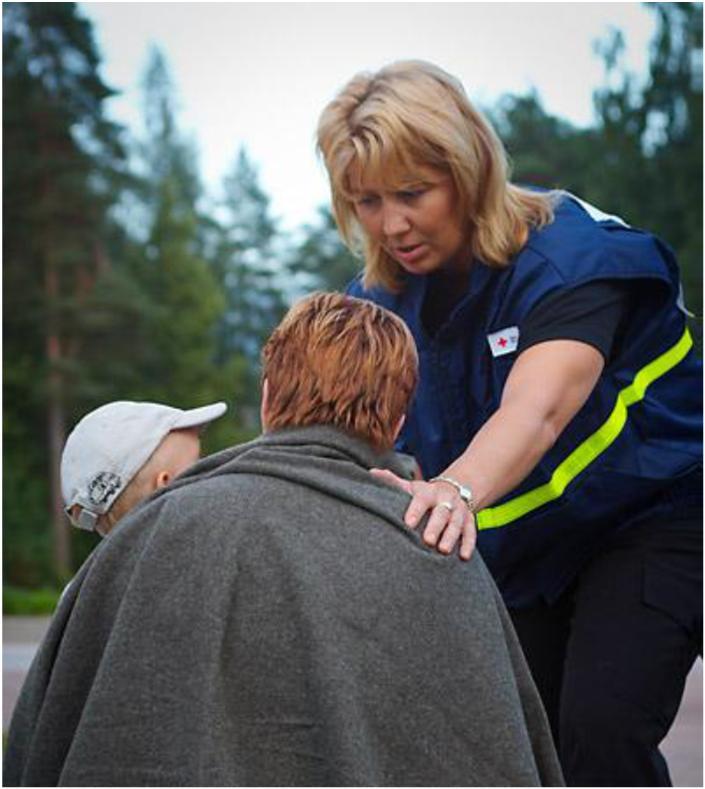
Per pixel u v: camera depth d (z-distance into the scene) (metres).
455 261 2.64
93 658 1.93
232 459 2.03
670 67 26.47
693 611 2.64
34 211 28.84
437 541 1.95
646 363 2.67
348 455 2.00
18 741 1.99
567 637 2.83
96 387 29.14
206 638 1.82
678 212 26.17
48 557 27.30
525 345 2.46
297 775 1.81
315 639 1.82
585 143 27.88
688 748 5.29
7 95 28.86
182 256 32.44
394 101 2.44
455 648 1.89
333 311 2.07
